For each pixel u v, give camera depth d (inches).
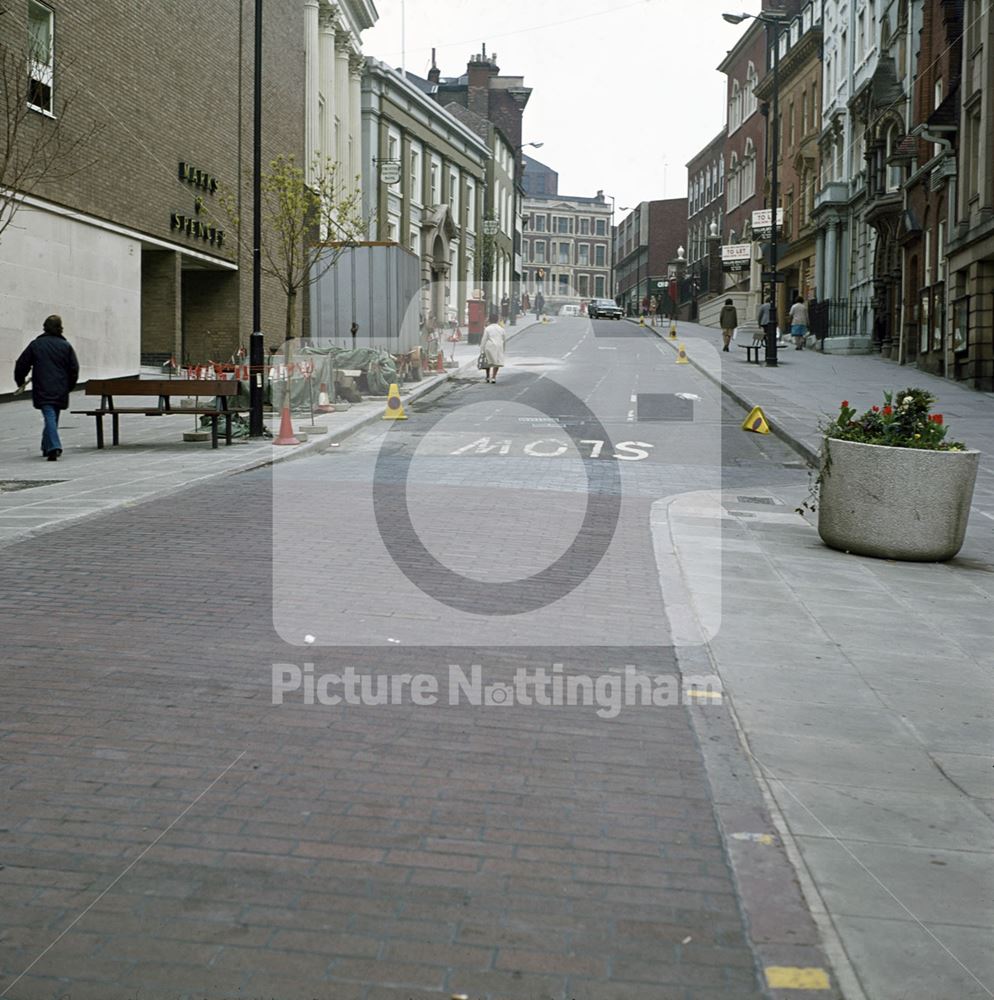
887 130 1508.4
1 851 131.5
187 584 274.8
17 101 700.7
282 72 1414.9
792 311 1788.9
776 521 427.2
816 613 275.6
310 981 106.7
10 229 834.8
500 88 3176.7
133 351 1043.9
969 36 1119.6
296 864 130.3
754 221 2251.5
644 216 4527.6
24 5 816.3
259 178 671.8
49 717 177.8
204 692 192.7
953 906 126.3
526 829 142.1
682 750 173.9
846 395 1018.7
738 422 827.4
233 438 659.4
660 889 127.3
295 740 171.2
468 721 183.2
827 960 113.5
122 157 1001.5
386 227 1804.9
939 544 354.0
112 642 221.8
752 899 125.3
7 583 272.4
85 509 387.2
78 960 109.3
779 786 161.3
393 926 117.0
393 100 1882.4
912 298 1379.2
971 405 948.0
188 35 1143.6
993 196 1055.6
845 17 1806.1
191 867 128.7
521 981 107.8
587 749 172.6
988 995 108.5
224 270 1283.2
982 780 167.2
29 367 547.5
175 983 105.9
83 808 144.0
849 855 138.8
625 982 108.3
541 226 5531.5
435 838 138.4
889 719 195.3
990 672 229.1
